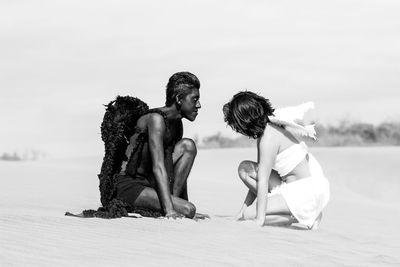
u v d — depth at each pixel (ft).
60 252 17.02
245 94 26.63
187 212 26.02
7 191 40.04
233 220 27.40
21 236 18.61
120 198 26.22
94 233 20.30
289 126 27.04
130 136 26.73
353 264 19.38
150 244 19.29
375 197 80.02
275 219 26.73
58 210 30.12
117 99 26.55
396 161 93.20
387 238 27.84
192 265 17.08
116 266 16.11
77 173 62.54
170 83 26.81
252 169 27.68
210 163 98.17
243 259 18.52
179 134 27.17
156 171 25.93
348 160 94.02
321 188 27.02
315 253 20.58
